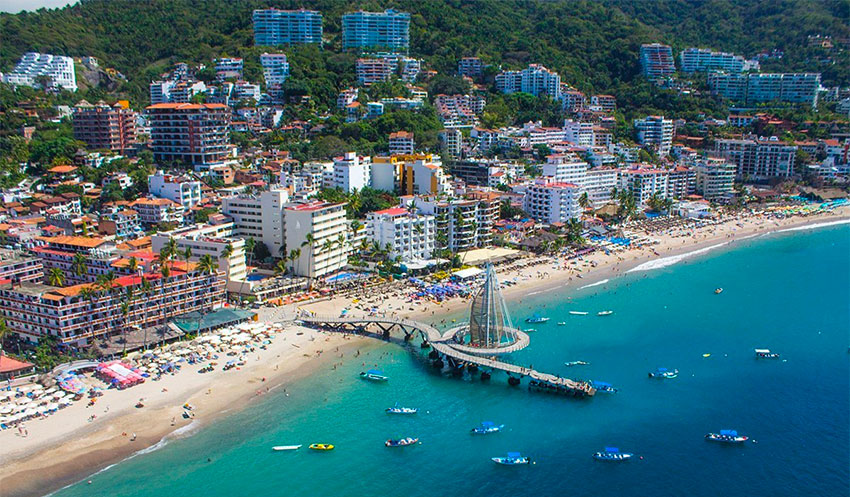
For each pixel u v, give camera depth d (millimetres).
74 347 172125
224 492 124125
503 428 148250
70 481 125750
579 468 133750
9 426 140500
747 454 137875
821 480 129000
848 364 179500
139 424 144500
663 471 132375
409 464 134750
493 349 177875
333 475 130250
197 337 186375
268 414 151500
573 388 162500
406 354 186500
